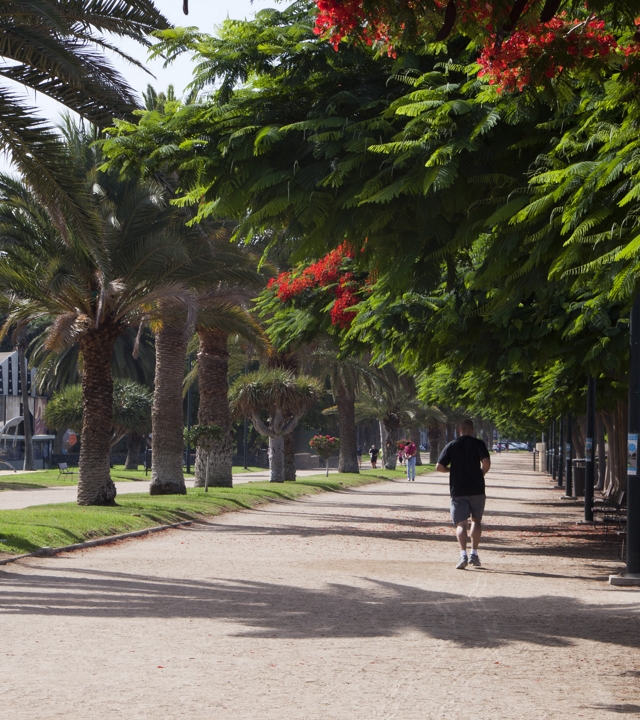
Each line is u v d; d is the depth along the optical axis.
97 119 19.33
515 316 19.31
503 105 9.56
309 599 12.83
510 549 21.61
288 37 11.58
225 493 37.00
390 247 10.45
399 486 58.19
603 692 7.70
